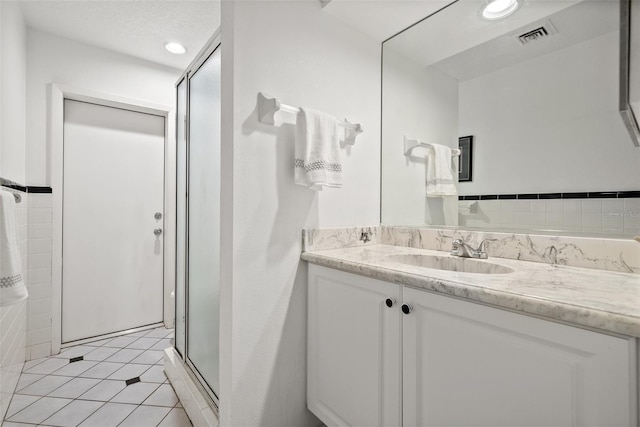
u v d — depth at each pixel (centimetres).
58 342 209
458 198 138
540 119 114
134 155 249
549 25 113
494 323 72
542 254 109
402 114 158
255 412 118
